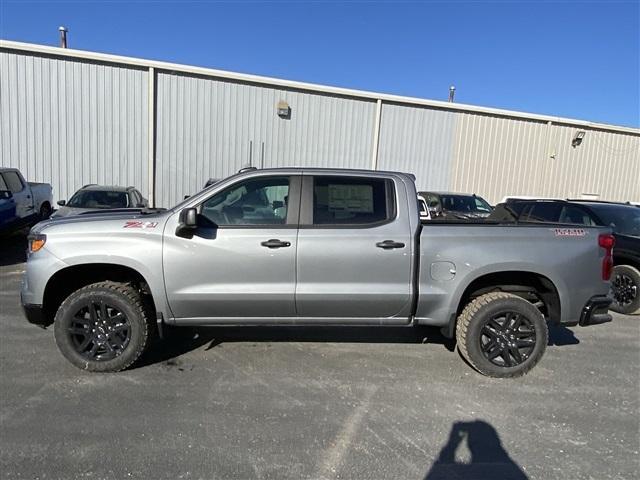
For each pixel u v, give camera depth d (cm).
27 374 420
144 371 435
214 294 421
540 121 1938
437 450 320
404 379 436
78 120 1434
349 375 441
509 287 460
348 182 442
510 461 310
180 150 1527
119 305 420
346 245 427
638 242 695
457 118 1830
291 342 523
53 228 422
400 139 1770
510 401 398
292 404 380
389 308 439
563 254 440
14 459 293
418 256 434
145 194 1509
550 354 520
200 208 428
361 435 336
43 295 417
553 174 1997
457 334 452
